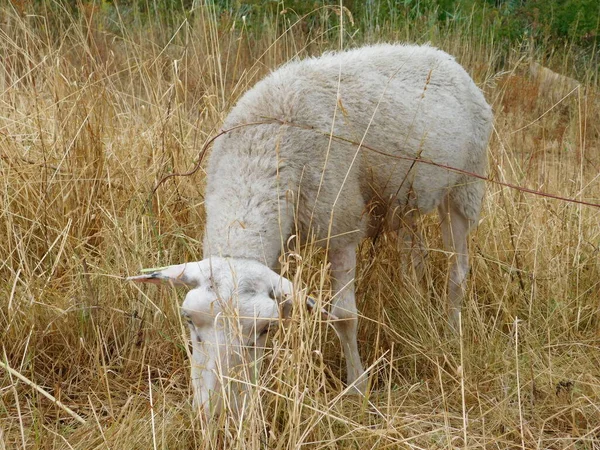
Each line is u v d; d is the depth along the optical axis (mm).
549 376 2324
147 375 2373
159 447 2098
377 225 2482
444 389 2354
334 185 2266
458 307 2623
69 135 2654
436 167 2484
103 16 4004
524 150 3545
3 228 2539
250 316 1984
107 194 2637
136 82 3408
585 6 4914
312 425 2033
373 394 2340
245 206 2166
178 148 2680
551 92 4453
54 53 2953
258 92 2320
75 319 2406
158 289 2469
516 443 2178
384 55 2479
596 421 2240
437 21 4496
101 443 2098
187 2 4461
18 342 2344
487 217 2885
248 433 2008
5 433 2146
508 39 4801
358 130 2332
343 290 2352
